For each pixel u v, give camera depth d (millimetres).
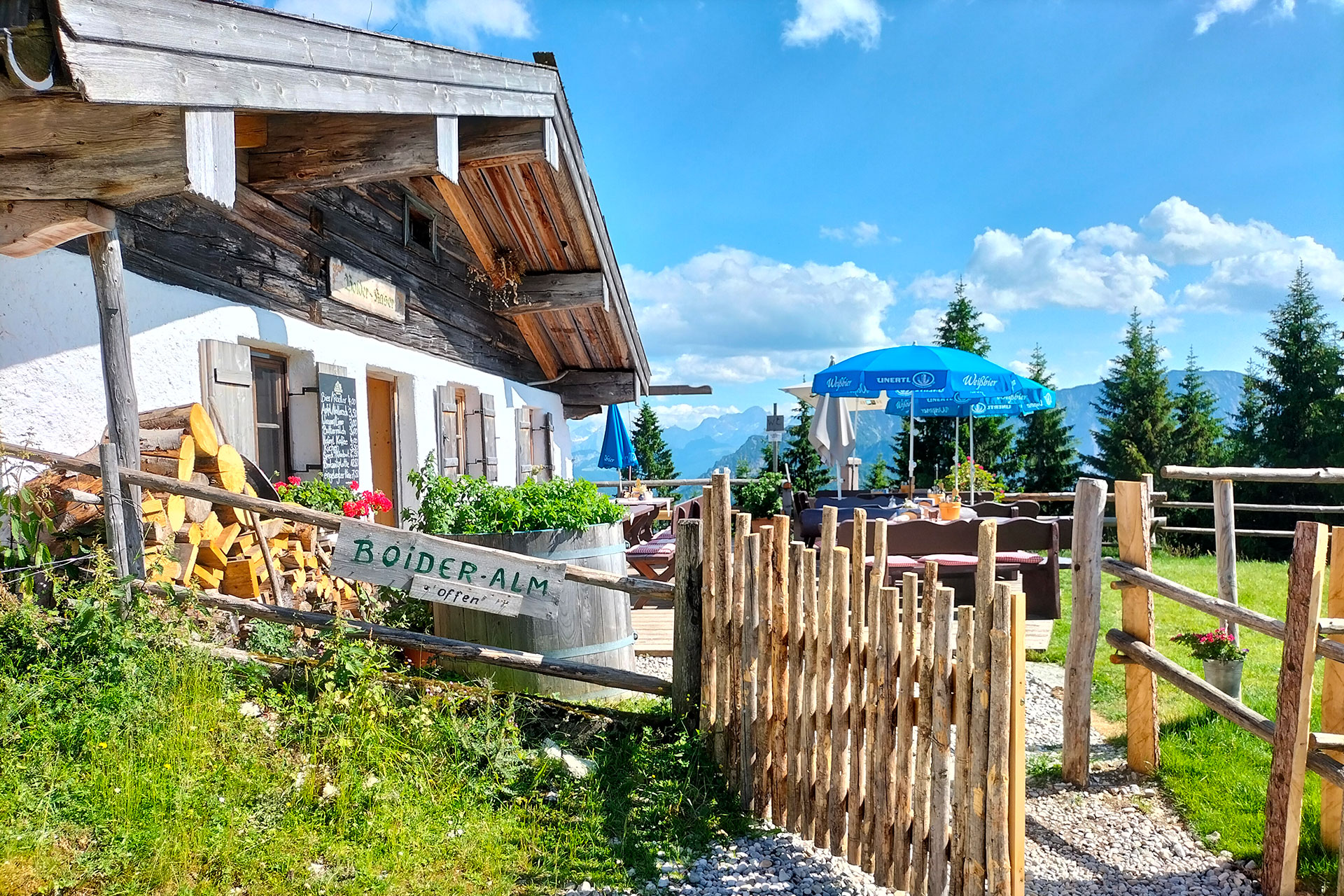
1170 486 28250
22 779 2916
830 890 3176
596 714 4277
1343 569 3238
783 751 3584
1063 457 35625
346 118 5574
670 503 12742
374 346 7500
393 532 3988
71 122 3420
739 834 3557
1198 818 3709
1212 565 11211
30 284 4223
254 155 5777
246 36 3590
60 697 3289
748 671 3678
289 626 4234
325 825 3090
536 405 11562
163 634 3674
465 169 7891
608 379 12398
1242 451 30922
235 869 2781
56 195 3504
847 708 3293
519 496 5051
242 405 5621
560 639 4895
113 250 3961
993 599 2723
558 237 9219
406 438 8203
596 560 4992
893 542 6801
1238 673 4840
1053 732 4871
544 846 3248
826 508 3430
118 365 4004
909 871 3076
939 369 9203
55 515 3984
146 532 4043
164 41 3115
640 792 3699
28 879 2574
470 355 9625
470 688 4125
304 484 5867
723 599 3857
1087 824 3740
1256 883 3217
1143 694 4211
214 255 5465
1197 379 34750
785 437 38062
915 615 3025
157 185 3389
